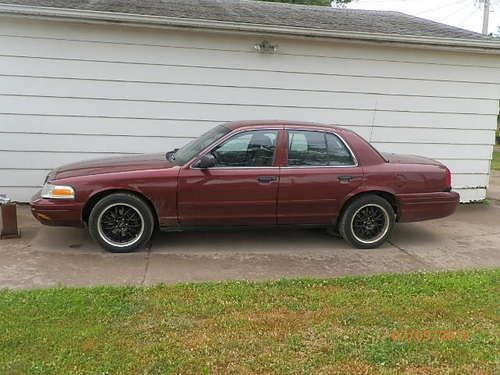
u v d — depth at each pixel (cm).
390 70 854
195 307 404
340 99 847
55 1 777
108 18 724
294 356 332
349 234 599
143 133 794
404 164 612
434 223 764
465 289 460
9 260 521
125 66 770
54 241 595
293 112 835
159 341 347
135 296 423
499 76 893
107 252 557
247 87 812
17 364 309
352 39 805
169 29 760
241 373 311
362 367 322
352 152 590
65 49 748
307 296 436
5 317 372
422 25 997
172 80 787
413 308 415
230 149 563
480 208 888
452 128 897
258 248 596
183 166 554
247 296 432
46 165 777
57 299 408
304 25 795
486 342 358
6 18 720
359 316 397
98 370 306
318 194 577
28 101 754
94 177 541
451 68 875
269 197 566
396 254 590
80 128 775
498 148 2731
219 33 775
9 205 601
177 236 636
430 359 334
